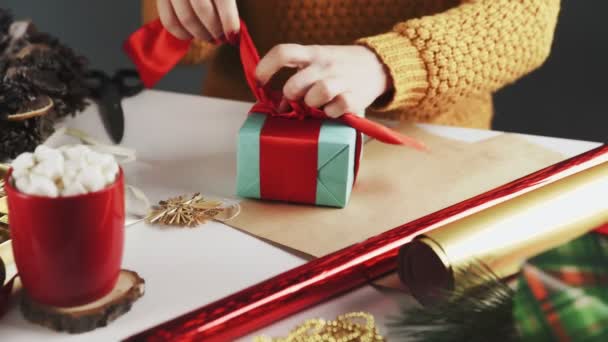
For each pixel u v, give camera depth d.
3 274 0.85
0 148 1.10
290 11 1.54
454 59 1.28
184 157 1.17
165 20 1.16
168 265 0.93
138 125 1.26
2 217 0.94
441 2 1.50
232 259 0.94
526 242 0.85
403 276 0.86
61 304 0.83
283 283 0.85
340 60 1.16
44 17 2.49
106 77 1.36
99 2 2.48
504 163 1.14
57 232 0.79
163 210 1.01
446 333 0.77
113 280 0.85
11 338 0.83
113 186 0.81
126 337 0.80
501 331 0.76
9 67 1.14
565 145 1.20
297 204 1.05
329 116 1.07
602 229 0.82
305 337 0.83
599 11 2.12
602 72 2.18
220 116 1.30
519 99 2.30
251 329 0.83
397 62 1.21
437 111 1.40
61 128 1.19
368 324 0.83
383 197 1.06
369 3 1.52
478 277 0.80
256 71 1.09
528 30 1.38
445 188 1.08
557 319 0.75
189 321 0.81
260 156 1.03
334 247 0.96
